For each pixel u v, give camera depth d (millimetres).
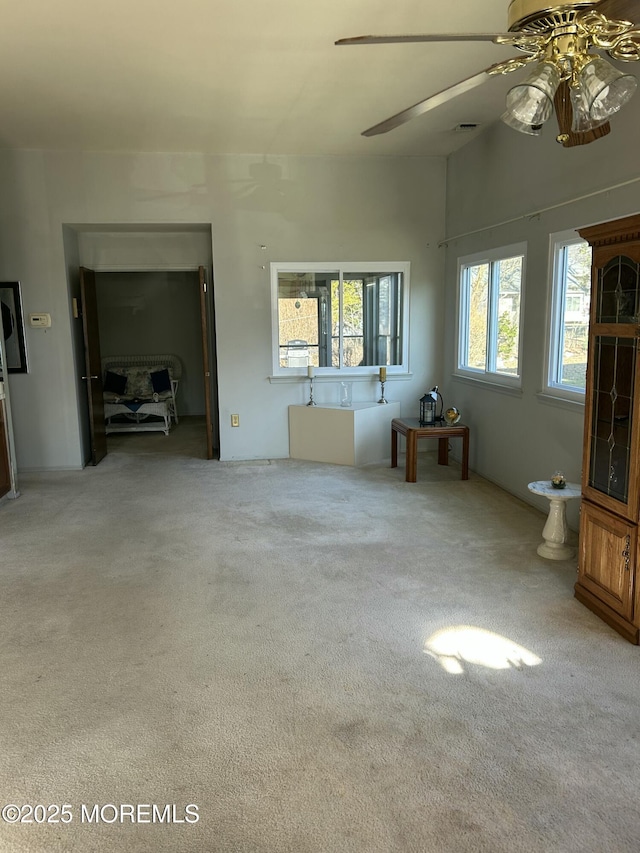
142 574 3459
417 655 2576
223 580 3355
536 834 1686
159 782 1899
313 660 2555
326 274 6059
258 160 5785
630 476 2615
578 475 3941
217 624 2871
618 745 2027
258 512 4535
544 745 2029
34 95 4094
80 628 2855
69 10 2953
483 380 5355
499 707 2227
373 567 3494
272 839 1684
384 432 6188
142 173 5645
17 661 2586
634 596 2625
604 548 2826
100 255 6281
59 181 5566
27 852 1668
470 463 5738
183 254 6398
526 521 4242
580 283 3939
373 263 6090
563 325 4184
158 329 9133
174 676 2461
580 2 1707
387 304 6207
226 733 2117
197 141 5266
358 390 6301
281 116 4621
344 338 6207
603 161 3541
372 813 1763
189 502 4820
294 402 6250
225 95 4141
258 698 2307
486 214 5176
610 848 1640
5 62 3559
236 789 1864
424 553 3691
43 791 1874
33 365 5816
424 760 1969
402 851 1638
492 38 1914
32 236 5625
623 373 2678
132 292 9023
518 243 4609
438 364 6379
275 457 6305
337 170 5906
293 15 3043
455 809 1772
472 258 5492
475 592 3154
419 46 3389
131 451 6824
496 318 5164
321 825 1726
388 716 2188
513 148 4645
